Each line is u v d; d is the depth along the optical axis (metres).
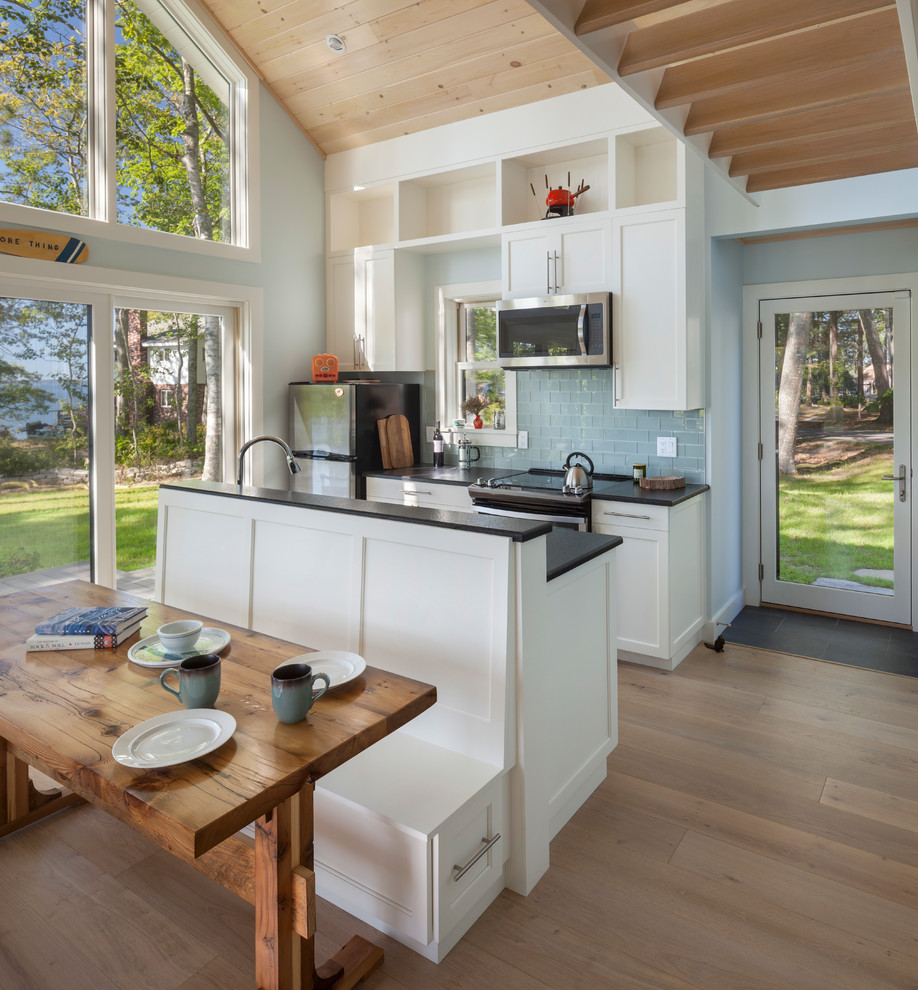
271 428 4.91
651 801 2.63
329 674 1.88
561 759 2.42
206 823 1.24
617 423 4.49
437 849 1.84
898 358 4.29
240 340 4.74
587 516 3.88
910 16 1.67
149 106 4.19
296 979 1.66
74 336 3.88
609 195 4.01
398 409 5.05
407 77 4.36
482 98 4.35
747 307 4.74
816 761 2.90
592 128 4.04
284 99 4.82
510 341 4.34
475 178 4.80
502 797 2.13
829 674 3.78
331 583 2.54
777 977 1.84
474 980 1.85
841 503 4.59
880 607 4.52
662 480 3.95
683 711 3.36
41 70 3.68
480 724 2.15
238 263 4.62
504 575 2.08
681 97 2.37
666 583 3.72
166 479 4.42
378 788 2.00
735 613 4.77
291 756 1.47
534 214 4.62
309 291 5.14
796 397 4.67
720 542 4.45
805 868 2.26
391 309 4.91
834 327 4.49
